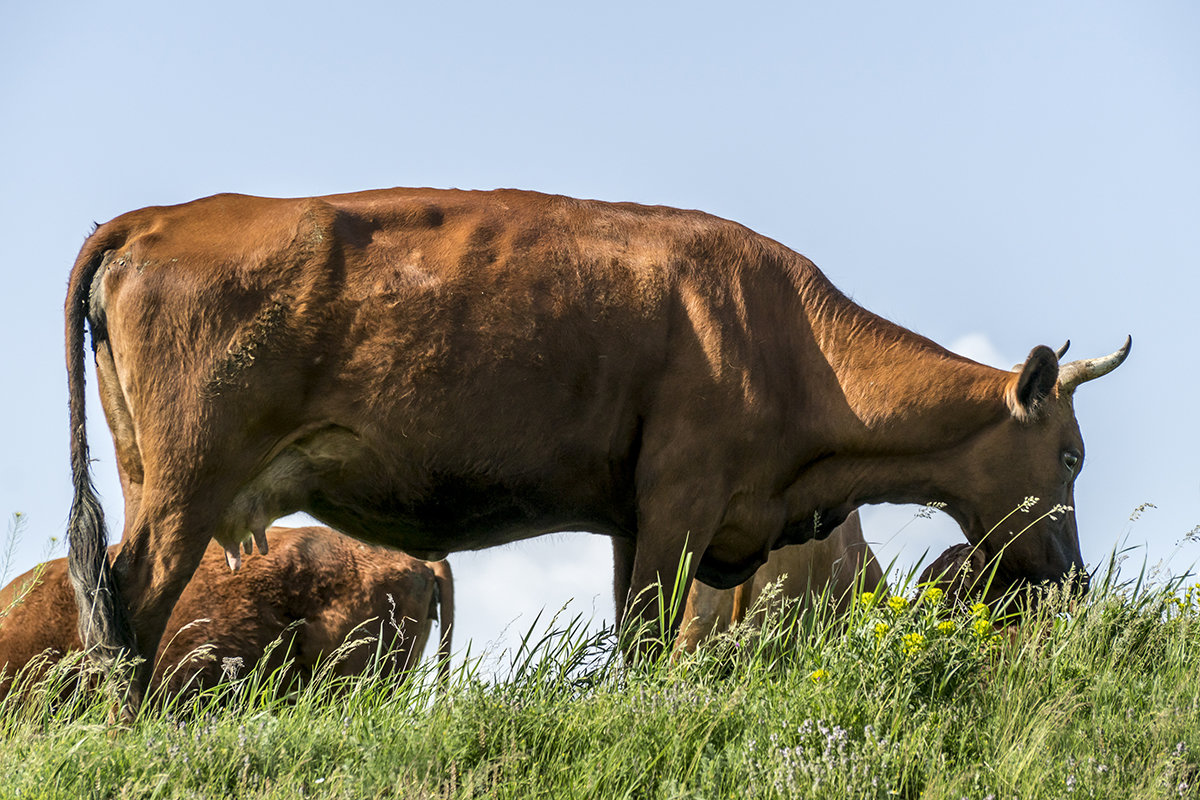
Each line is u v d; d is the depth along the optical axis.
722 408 25.17
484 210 25.31
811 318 26.66
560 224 25.47
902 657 20.62
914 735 18.33
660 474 24.92
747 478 25.70
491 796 16.92
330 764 18.61
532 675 21.69
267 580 35.50
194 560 23.59
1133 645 23.78
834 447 26.70
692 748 18.41
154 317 23.70
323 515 25.50
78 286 24.39
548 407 24.61
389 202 25.02
